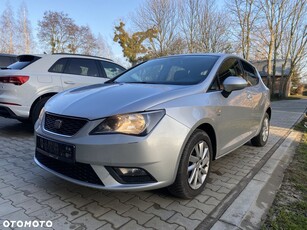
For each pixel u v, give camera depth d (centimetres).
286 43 3083
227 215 263
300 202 298
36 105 522
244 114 395
